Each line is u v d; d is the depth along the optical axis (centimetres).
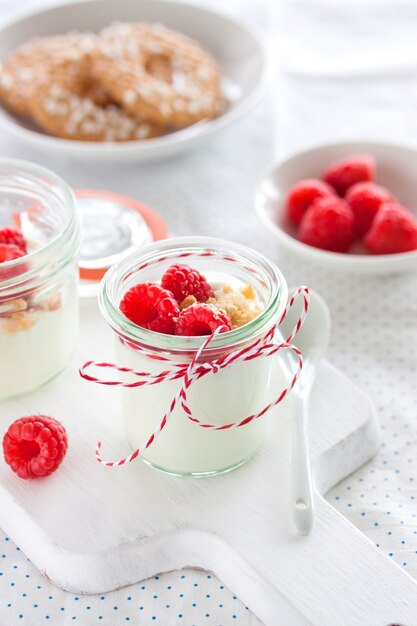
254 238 75
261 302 58
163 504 57
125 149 77
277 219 75
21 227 65
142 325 56
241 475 59
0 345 60
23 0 101
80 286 67
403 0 99
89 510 57
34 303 60
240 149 83
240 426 57
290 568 55
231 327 56
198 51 86
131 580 57
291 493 57
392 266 70
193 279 57
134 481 58
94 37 87
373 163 77
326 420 61
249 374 56
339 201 73
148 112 80
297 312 64
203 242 59
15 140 83
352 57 92
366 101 88
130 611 56
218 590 57
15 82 83
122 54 83
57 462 58
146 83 81
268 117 86
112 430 61
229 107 84
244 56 87
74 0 88
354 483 61
